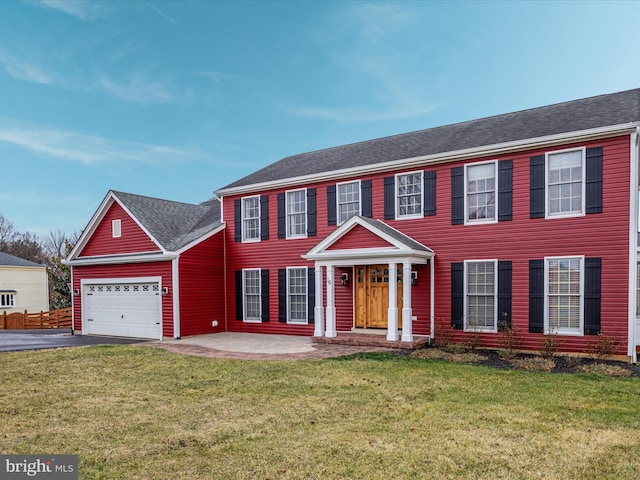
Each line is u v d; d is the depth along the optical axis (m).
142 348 12.52
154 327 15.85
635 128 10.01
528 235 11.52
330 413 6.34
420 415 6.20
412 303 13.22
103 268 17.62
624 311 10.23
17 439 5.39
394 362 10.02
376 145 16.48
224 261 17.36
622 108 11.33
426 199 13.14
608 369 9.15
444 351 11.51
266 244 16.36
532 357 10.71
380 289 14.07
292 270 15.80
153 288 15.99
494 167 12.13
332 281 13.59
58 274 32.97
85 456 4.87
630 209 10.23
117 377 8.79
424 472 4.43
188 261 15.81
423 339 12.48
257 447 5.09
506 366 9.71
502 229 11.91
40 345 13.85
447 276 12.69
